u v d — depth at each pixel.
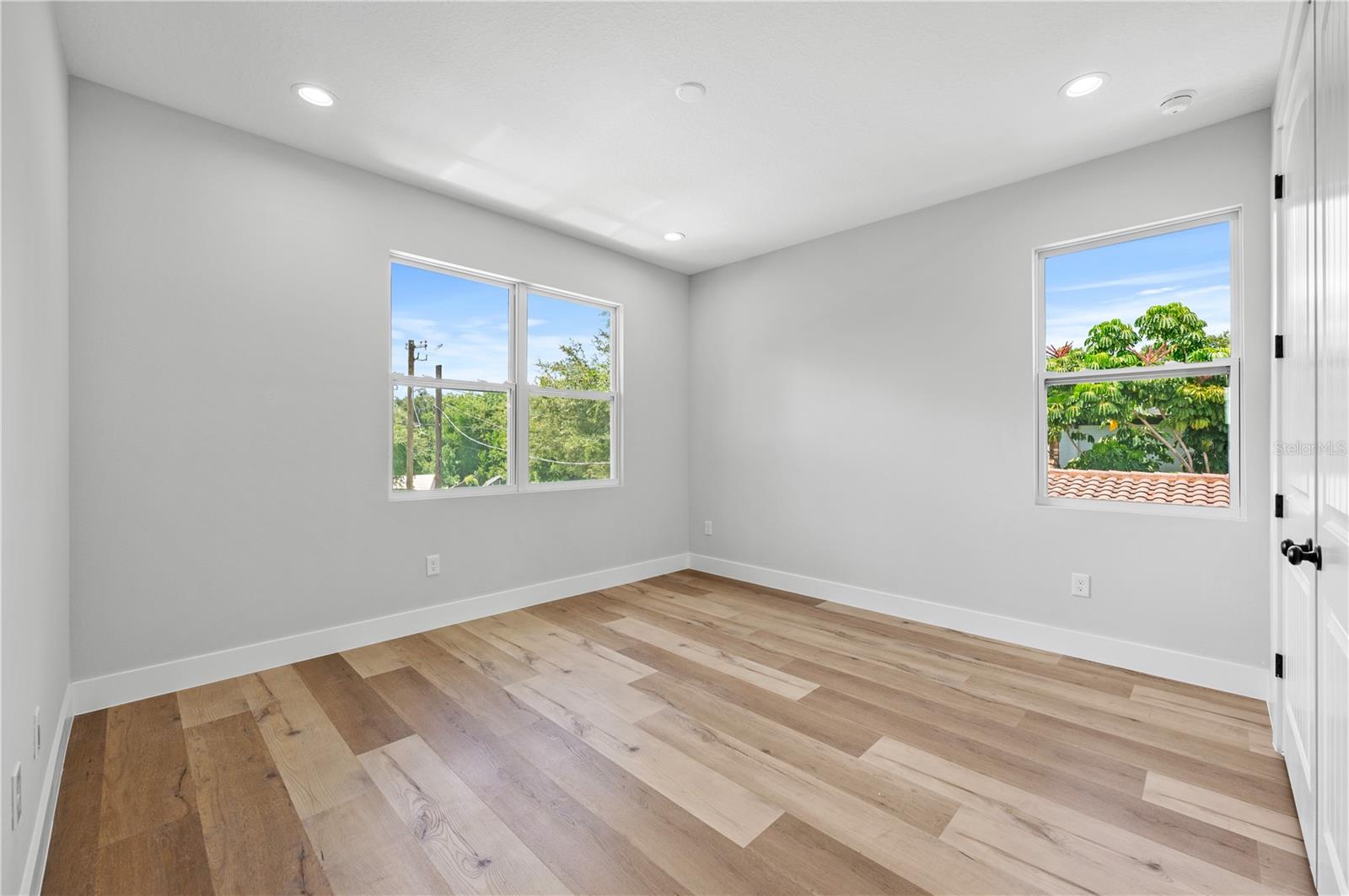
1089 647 2.96
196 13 1.98
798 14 1.98
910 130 2.71
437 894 1.46
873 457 3.83
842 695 2.58
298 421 2.92
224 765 2.01
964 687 2.65
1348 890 1.17
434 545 3.46
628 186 3.33
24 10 1.49
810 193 3.39
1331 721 1.36
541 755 2.09
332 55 2.21
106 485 2.40
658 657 3.01
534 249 3.91
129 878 1.50
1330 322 1.37
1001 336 3.26
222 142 2.69
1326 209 1.40
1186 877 1.50
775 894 1.46
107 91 2.41
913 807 1.79
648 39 2.11
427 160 3.04
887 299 3.76
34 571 1.60
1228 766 2.01
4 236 1.27
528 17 2.00
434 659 2.97
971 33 2.06
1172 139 2.73
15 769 1.34
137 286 2.47
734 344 4.68
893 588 3.73
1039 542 3.12
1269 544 2.46
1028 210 3.17
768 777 1.96
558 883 1.49
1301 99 1.73
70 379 2.30
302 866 1.55
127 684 2.45
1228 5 1.91
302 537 2.94
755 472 4.54
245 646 2.76
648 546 4.73
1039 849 1.61
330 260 3.03
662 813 1.77
